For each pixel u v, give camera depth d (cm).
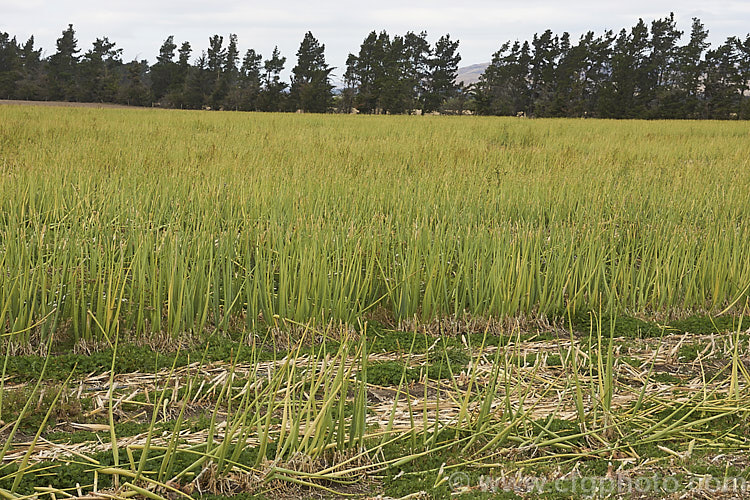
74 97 8525
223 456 352
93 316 528
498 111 8262
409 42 9438
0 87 8250
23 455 366
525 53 8781
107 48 10725
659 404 458
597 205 926
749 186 1111
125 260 684
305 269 586
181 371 497
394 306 618
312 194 919
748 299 675
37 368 486
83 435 394
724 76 8038
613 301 645
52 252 627
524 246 691
